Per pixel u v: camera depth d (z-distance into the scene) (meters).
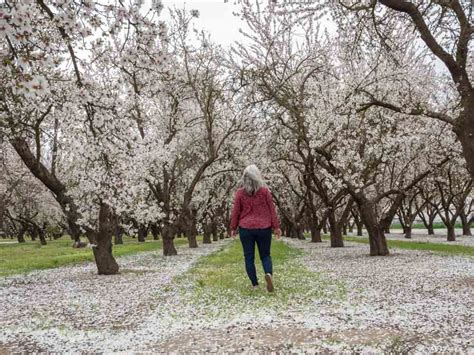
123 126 11.56
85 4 5.91
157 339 5.42
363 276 11.00
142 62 7.24
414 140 18.44
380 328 5.50
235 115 25.45
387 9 12.13
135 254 24.06
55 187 13.77
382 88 17.73
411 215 44.09
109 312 7.33
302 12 13.21
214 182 33.72
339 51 21.41
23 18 4.45
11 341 5.60
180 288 9.74
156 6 6.54
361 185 17.70
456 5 9.55
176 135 26.16
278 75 22.50
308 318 6.16
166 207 22.94
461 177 33.16
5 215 47.06
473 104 9.48
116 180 12.38
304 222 47.66
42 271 16.27
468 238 37.91
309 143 18.34
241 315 6.47
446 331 5.27
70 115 11.09
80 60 7.40
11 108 12.75
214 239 46.16
